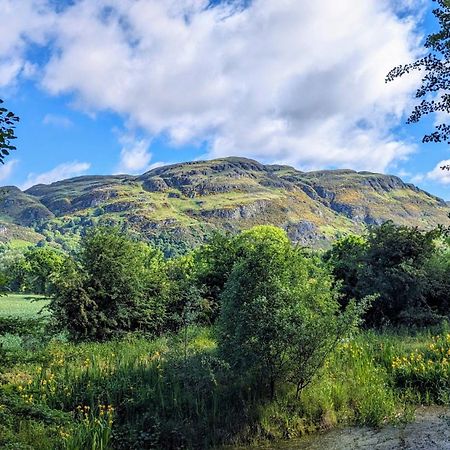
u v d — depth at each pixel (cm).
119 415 981
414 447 859
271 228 6122
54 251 8200
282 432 961
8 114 527
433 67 696
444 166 729
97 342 1565
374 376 1140
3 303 4966
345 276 1953
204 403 1007
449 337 1305
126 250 1738
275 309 988
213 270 1923
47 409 604
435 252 1834
